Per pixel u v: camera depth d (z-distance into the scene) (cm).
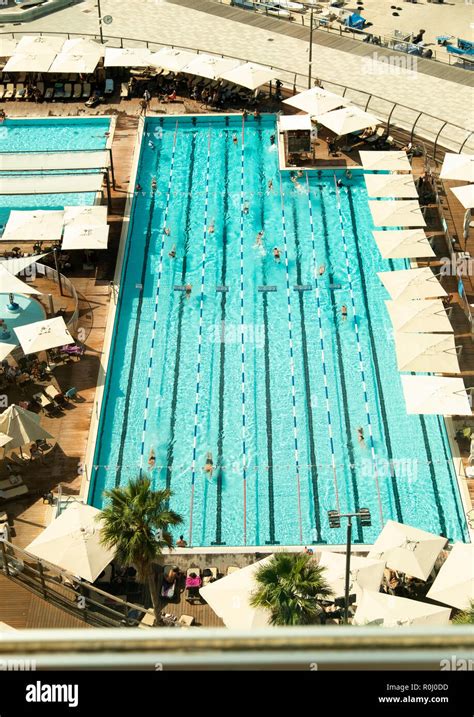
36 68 5059
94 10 6325
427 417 3150
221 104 5031
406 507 2834
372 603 2312
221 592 2330
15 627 1989
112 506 2144
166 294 3738
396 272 3566
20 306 3641
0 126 4922
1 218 4188
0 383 3241
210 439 3091
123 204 4231
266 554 2652
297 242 4012
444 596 2355
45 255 3744
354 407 3197
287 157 4519
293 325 3556
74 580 2134
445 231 3981
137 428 3138
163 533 2203
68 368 3325
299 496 2884
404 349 3203
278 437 3092
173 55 5166
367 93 4762
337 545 2711
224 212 4219
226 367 3369
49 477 2900
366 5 6375
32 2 6375
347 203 4253
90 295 3697
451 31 5912
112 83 5150
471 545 2494
